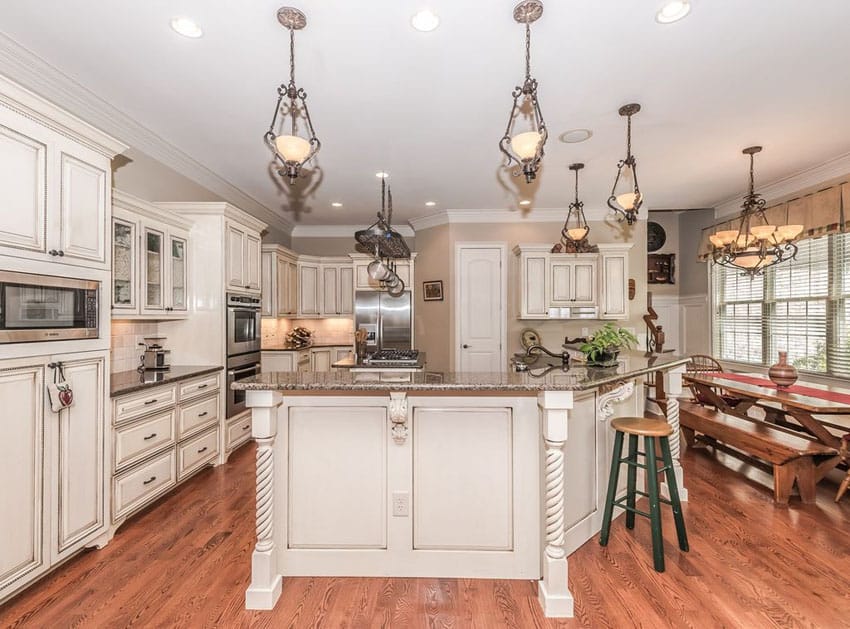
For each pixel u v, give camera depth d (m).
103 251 2.31
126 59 2.35
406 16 2.00
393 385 1.85
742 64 2.42
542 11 1.97
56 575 2.08
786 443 2.94
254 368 4.22
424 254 6.14
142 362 3.45
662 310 6.86
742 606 1.87
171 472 2.97
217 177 4.29
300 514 2.10
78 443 2.16
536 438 2.06
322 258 6.31
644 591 1.98
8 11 1.96
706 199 5.29
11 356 1.81
